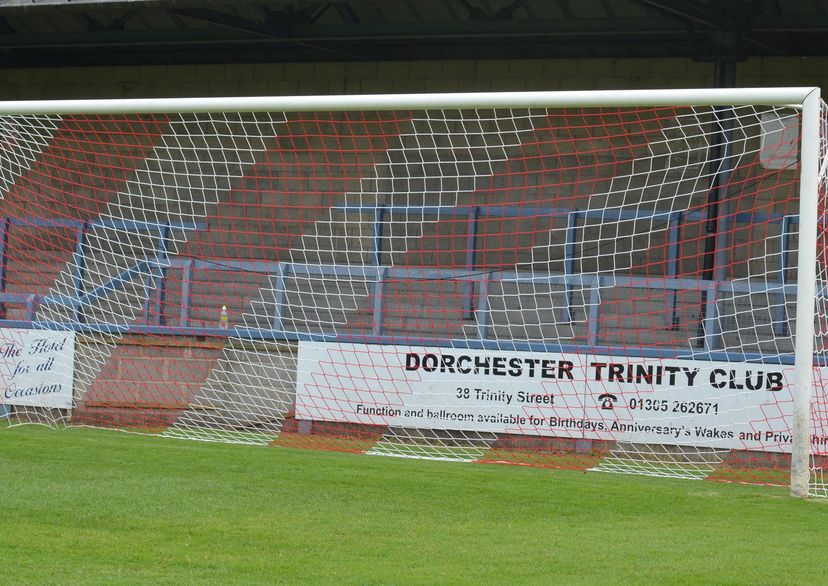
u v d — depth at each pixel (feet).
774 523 38.88
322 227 108.47
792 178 91.45
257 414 70.38
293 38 96.02
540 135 102.83
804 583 30.01
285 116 110.93
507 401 64.44
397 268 85.35
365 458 56.59
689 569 31.53
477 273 82.58
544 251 101.45
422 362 66.23
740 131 92.99
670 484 50.37
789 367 59.21
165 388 71.56
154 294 97.76
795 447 44.83
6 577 29.66
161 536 35.19
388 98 53.31
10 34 105.29
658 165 98.78
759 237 91.81
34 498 40.65
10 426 67.82
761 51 94.32
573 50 101.35
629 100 48.85
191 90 114.73
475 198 104.94
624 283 79.00
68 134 113.60
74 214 112.06
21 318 87.61
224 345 71.31
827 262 56.75
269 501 41.55
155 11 102.83
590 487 46.75
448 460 57.88
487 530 37.27
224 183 112.16
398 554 33.35
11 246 94.27
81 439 59.31
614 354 62.90
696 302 86.79
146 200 113.09
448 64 106.83
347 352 67.82
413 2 95.35
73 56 115.85
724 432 60.39
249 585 29.37
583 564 32.17
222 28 98.32
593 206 100.89
